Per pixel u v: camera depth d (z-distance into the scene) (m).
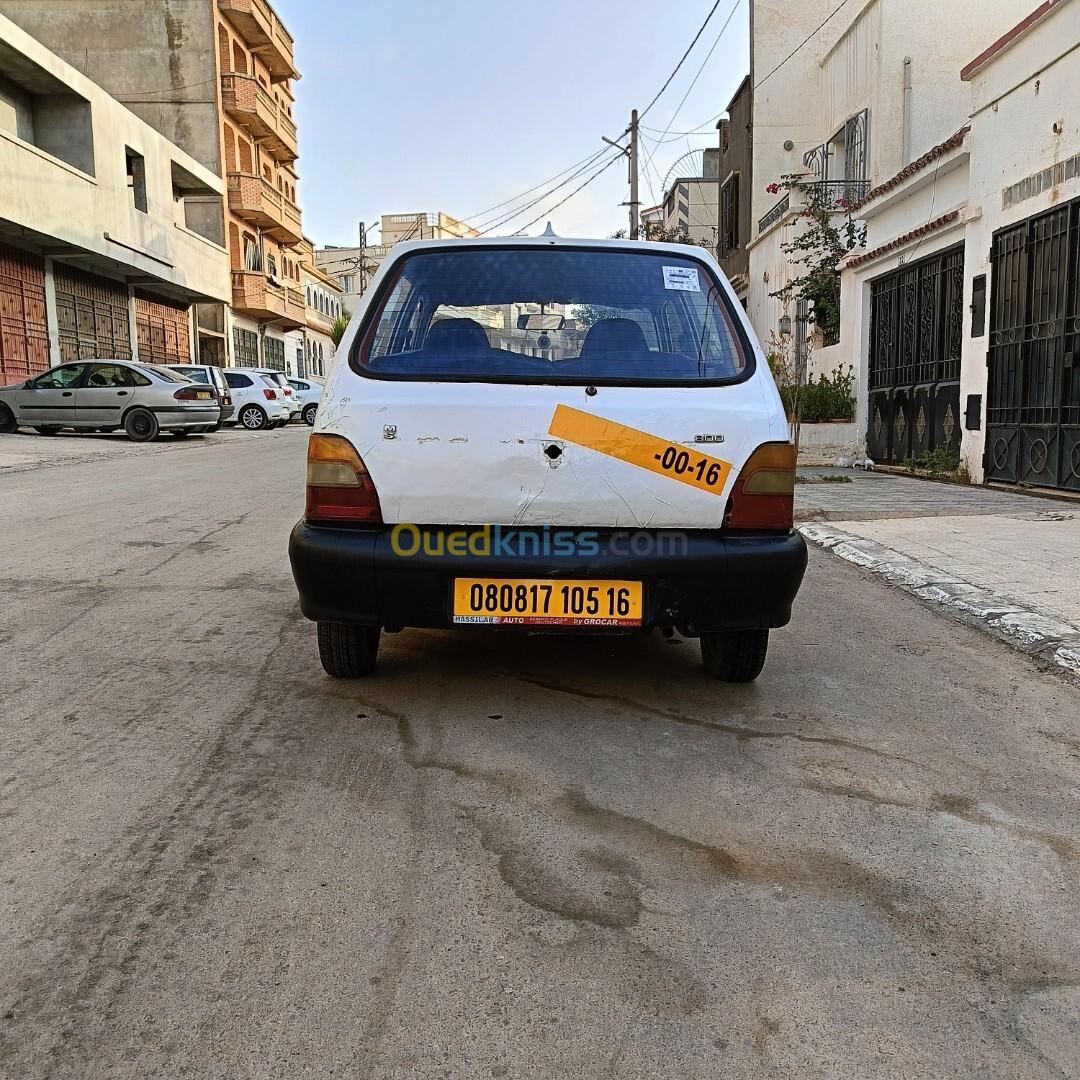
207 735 3.48
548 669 4.32
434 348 3.61
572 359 3.59
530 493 3.37
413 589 3.39
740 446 3.44
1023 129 10.10
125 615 5.13
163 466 13.86
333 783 3.10
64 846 2.67
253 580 6.01
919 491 10.66
